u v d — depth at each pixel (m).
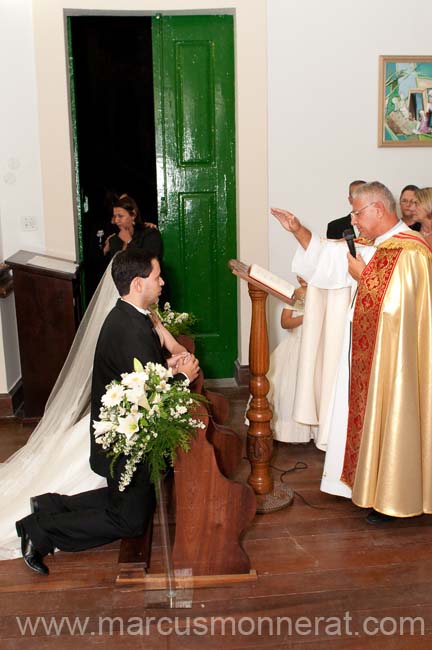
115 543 3.26
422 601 2.76
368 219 3.36
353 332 3.39
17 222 5.25
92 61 5.98
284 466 4.12
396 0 5.27
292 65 5.29
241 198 5.39
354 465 3.41
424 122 5.45
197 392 3.14
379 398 3.25
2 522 3.23
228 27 5.40
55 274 4.82
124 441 2.59
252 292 3.49
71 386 3.57
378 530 3.33
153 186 6.22
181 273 5.75
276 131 5.37
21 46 5.05
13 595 2.84
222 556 2.88
